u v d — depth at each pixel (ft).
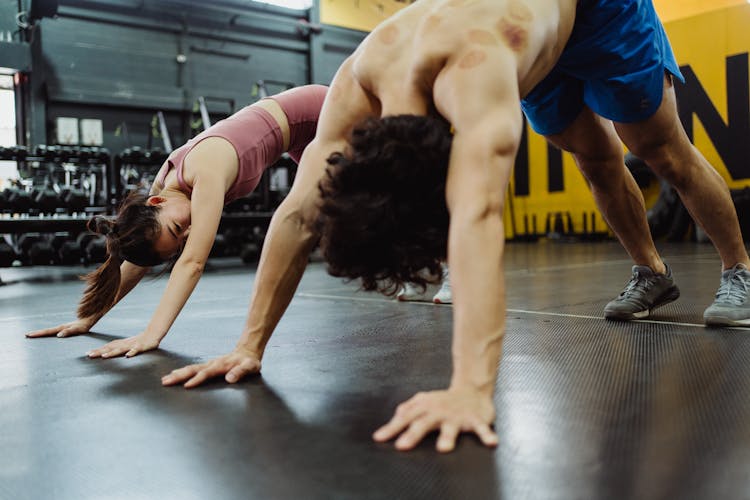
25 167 20.76
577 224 25.67
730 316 5.42
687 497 2.24
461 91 2.84
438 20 3.10
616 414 3.18
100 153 17.29
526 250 20.13
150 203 5.28
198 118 25.21
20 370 4.60
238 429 3.12
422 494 2.32
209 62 25.46
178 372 4.09
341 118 3.50
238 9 25.84
